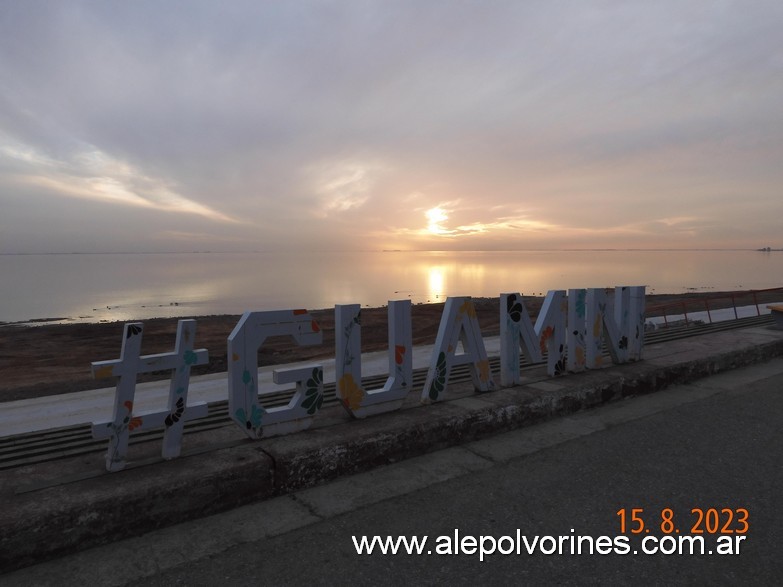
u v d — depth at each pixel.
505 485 3.83
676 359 7.10
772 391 6.38
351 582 2.69
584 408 5.68
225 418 5.45
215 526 3.27
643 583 2.69
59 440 4.91
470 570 2.79
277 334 4.16
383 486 3.84
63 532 2.93
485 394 5.43
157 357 3.62
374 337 15.40
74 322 26.77
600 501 3.57
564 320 6.23
